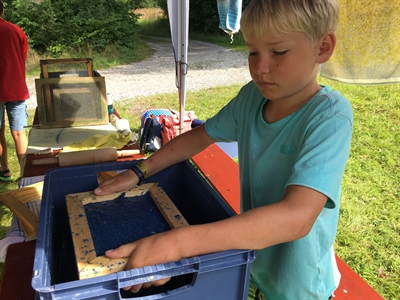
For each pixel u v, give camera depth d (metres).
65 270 0.98
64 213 1.12
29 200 1.41
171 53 11.43
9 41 2.94
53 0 10.84
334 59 2.17
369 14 1.96
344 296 1.37
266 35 0.76
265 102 0.99
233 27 3.31
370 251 2.44
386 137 4.30
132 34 11.69
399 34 1.95
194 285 0.71
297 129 0.87
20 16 10.45
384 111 5.13
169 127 3.63
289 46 0.76
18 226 1.29
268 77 0.81
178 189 1.23
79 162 1.67
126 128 2.20
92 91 2.22
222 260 0.71
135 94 6.70
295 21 0.73
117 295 0.64
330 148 0.76
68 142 2.02
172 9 2.64
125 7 11.60
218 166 2.42
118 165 1.18
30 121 5.18
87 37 10.64
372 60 2.05
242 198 1.10
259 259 1.02
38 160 1.73
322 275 0.99
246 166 1.05
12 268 1.07
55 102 2.18
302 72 0.80
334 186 0.74
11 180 3.43
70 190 1.14
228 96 6.30
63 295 0.61
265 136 0.95
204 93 6.56
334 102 0.81
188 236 0.71
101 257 0.74
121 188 1.04
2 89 3.00
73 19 10.55
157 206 0.98
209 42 13.28
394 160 3.76
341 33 2.06
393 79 2.05
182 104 3.12
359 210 2.87
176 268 0.68
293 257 0.93
